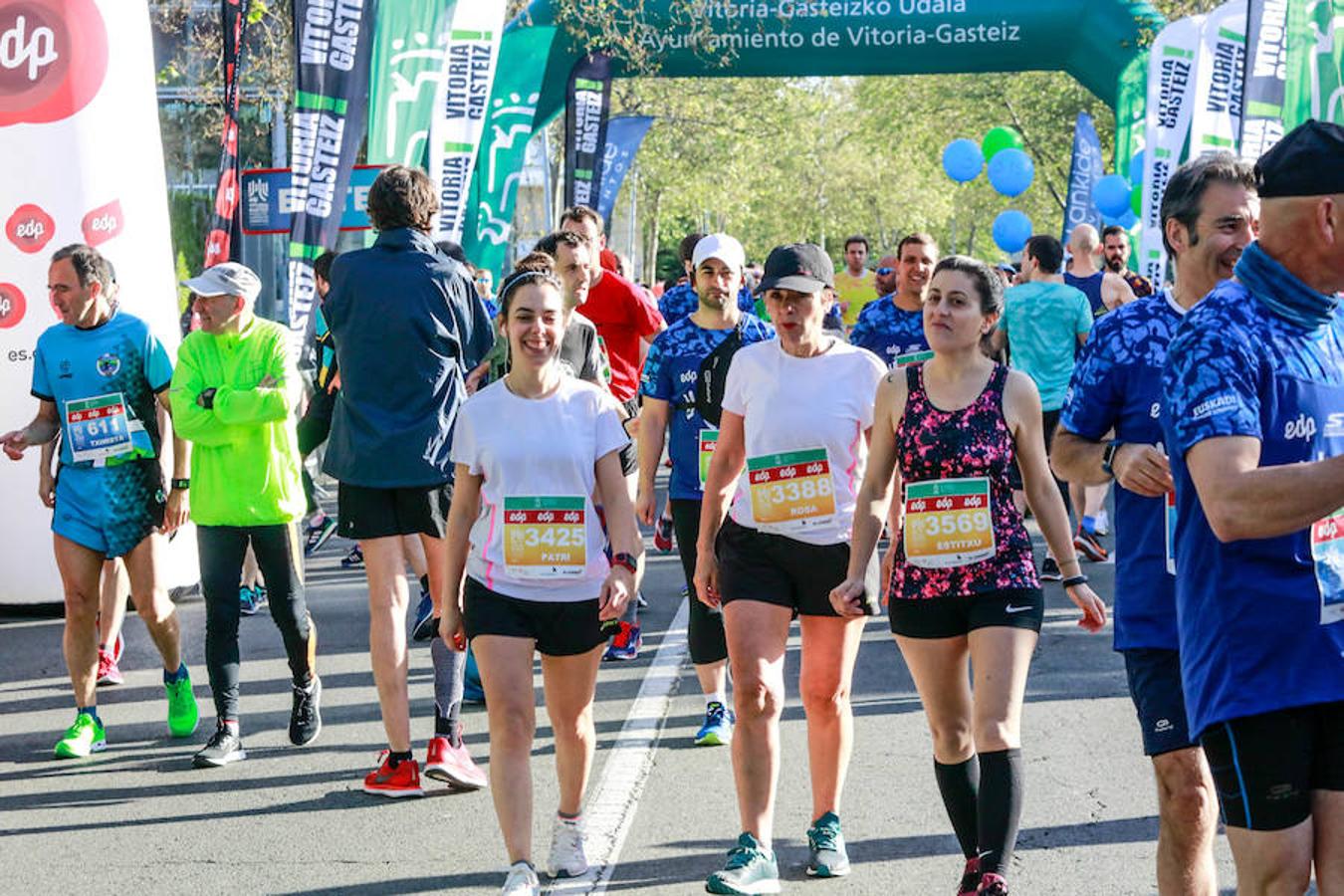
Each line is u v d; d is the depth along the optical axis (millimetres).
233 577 7035
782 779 6570
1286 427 3311
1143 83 20109
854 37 19969
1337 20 11422
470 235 17594
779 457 5363
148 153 10734
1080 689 7961
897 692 7984
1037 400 4898
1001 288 4906
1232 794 3381
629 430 8578
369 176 13938
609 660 8898
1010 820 4598
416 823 6102
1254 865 3363
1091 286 12898
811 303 5391
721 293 7180
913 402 4941
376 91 13867
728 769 6734
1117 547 4316
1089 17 19938
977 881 4945
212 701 8172
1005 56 20234
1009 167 21219
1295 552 3312
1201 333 3324
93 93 10398
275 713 7867
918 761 6770
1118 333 4258
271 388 6812
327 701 8086
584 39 19641
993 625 4762
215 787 6625
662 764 6832
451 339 6398
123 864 5695
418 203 6496
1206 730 3402
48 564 10570
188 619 10328
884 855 5621
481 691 7984
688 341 7285
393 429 6312
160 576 7359
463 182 15344
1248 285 3367
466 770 6523
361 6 12797
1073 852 5574
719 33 19953
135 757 7133
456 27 15188
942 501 4852
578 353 7586
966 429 4855
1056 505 4898
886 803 6199
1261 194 3340
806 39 19922
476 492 5320
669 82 39094
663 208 48906
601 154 19656
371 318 6328
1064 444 4359
